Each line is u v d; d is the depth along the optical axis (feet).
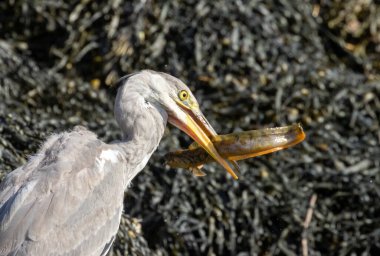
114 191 28.27
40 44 44.73
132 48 43.75
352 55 45.93
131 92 29.99
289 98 42.50
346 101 42.83
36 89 41.75
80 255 26.81
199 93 42.73
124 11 44.39
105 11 44.47
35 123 38.55
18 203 25.99
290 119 42.01
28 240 25.59
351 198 39.99
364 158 41.09
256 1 45.06
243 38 43.96
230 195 39.06
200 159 30.53
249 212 38.99
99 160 28.25
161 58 43.62
